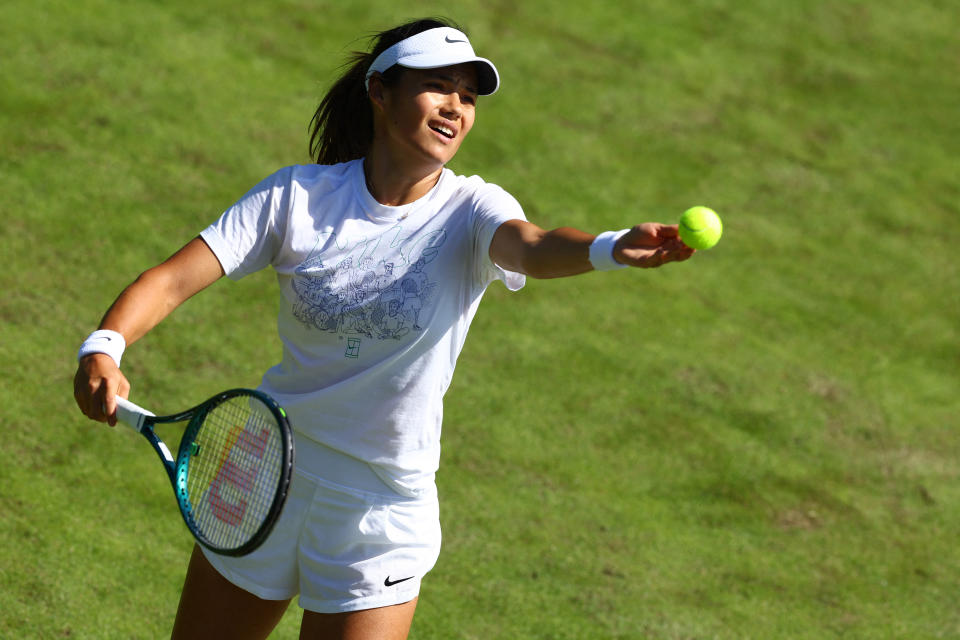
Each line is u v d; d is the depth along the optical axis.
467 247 8.58
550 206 26.34
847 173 31.59
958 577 16.94
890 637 15.06
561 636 13.70
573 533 16.16
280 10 31.69
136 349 18.44
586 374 20.86
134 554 13.78
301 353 8.79
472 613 13.83
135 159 23.81
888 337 24.70
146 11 29.89
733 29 38.03
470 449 17.83
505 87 31.33
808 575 16.33
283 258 8.74
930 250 28.80
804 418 20.91
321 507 8.70
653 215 27.08
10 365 17.14
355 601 8.69
